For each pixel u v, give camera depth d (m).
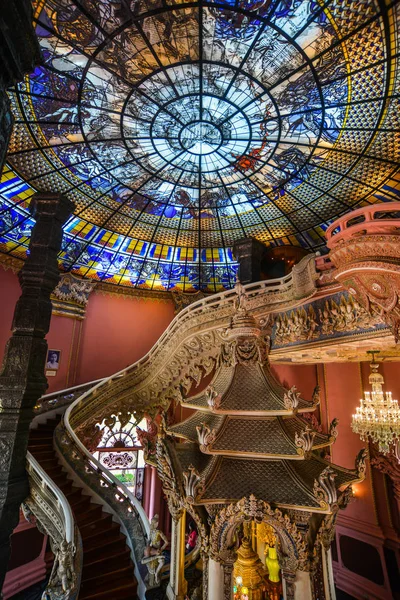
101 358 17.47
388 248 4.82
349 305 7.96
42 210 9.39
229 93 9.96
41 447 11.72
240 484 3.31
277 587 4.43
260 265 15.77
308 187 13.20
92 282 18.09
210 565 3.29
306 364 15.28
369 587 11.53
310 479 3.33
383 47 8.02
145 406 14.32
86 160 12.33
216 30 8.22
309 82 9.27
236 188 14.12
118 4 7.57
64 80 9.26
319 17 7.70
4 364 8.08
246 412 3.47
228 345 4.28
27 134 10.77
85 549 8.87
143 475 18.16
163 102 10.33
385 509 11.77
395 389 11.97
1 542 7.12
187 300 19.62
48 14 7.66
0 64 4.07
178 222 16.33
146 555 8.30
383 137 10.29
